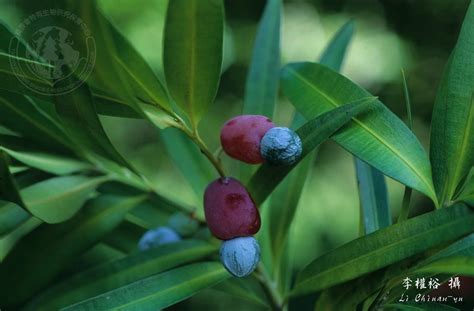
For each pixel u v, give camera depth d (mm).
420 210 685
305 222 708
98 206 270
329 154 764
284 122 783
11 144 262
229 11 869
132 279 259
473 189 226
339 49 311
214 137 780
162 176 739
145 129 760
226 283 276
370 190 266
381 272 233
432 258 234
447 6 847
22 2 650
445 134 235
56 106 237
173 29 226
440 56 849
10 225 260
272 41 297
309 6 864
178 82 233
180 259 261
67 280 259
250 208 229
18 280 264
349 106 230
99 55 216
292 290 244
